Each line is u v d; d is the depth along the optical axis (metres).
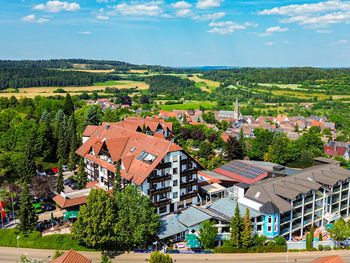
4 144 144.62
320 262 65.81
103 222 81.12
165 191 99.75
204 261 81.25
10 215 101.12
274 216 90.06
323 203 103.69
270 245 87.06
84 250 84.75
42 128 152.62
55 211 104.88
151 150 103.44
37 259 80.25
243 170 131.12
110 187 109.62
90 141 131.00
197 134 195.38
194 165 106.25
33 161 118.38
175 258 82.25
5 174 120.12
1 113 184.88
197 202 108.56
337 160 160.12
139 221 84.06
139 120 172.25
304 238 97.19
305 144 169.25
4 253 83.12
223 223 91.19
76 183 123.19
